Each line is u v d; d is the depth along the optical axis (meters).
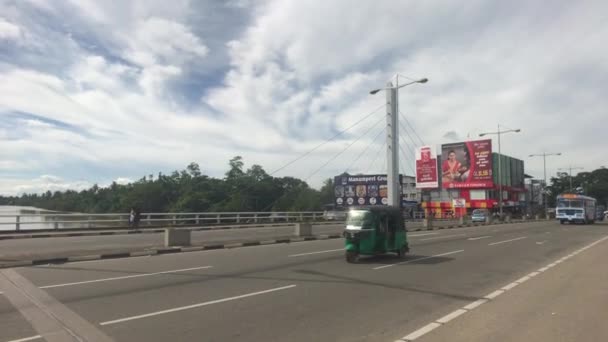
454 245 22.12
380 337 6.62
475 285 10.91
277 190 110.31
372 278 11.86
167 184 95.56
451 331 6.89
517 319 7.57
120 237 25.59
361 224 15.29
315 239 25.84
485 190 79.38
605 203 131.38
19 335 6.61
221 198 95.00
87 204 100.06
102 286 10.51
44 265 14.42
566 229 38.12
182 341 6.39
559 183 131.62
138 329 6.96
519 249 20.12
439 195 84.81
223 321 7.47
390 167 39.84
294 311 8.19
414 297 9.47
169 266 14.02
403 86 39.72
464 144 81.00
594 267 13.98
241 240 23.75
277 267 13.84
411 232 33.94
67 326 7.10
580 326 7.10
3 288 10.27
